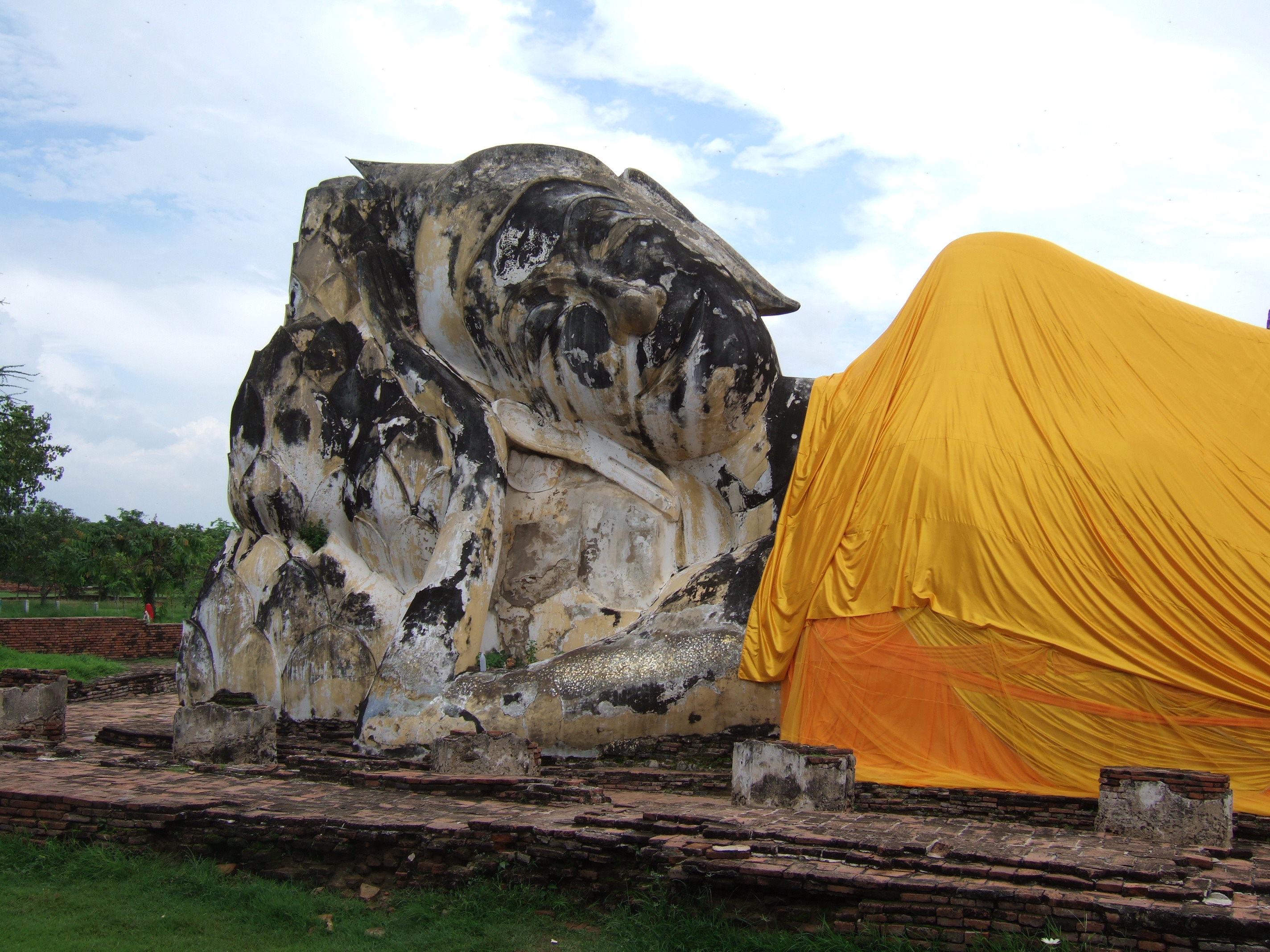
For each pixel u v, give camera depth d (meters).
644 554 15.27
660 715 13.02
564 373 14.99
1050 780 10.70
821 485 13.23
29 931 8.08
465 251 15.70
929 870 7.54
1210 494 11.52
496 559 14.91
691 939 7.43
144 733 14.82
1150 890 6.91
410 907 8.49
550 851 8.62
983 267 13.52
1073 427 11.98
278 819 9.48
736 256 16.41
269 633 15.75
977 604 11.20
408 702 13.47
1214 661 10.61
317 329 16.70
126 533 39.56
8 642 28.08
